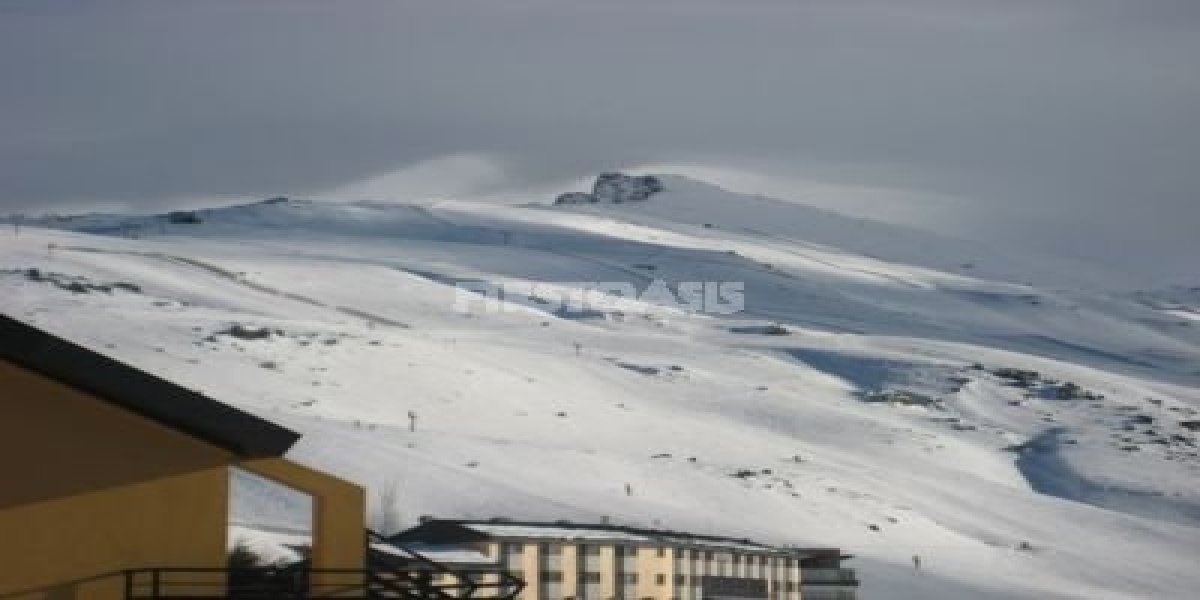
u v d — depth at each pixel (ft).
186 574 151.02
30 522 149.48
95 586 149.59
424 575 165.89
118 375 151.12
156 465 152.05
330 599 155.94
